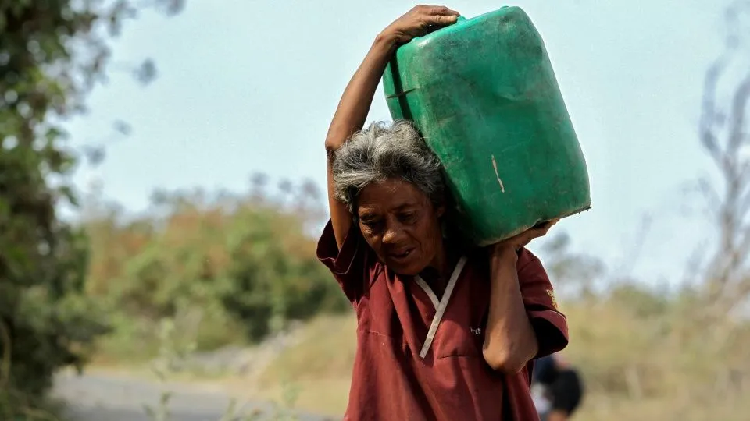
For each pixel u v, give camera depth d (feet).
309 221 153.99
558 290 107.45
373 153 15.26
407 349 15.93
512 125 15.48
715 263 98.94
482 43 15.42
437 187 15.65
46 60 43.75
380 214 15.40
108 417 52.29
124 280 150.51
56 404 49.75
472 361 15.65
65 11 44.24
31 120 40.78
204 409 59.72
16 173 39.32
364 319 16.35
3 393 35.53
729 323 89.66
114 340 116.57
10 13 42.45
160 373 29.58
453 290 16.12
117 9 45.14
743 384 79.30
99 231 172.96
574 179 15.75
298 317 142.51
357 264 16.80
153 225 178.50
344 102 16.37
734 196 101.96
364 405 15.85
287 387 28.50
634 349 86.63
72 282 45.57
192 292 140.77
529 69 15.52
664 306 111.86
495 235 15.67
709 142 105.29
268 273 141.38
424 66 15.48
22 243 40.06
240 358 111.86
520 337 15.58
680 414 71.36
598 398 77.82
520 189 15.52
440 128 15.55
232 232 143.95
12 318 40.04
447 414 15.35
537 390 38.42
